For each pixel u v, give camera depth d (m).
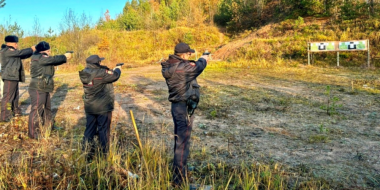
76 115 6.41
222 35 34.38
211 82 11.46
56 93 9.34
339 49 15.77
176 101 3.17
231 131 5.35
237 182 3.26
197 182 3.33
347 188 3.24
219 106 7.26
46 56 4.74
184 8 41.22
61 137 4.78
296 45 19.36
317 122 5.90
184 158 3.18
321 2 24.14
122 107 7.25
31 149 4.11
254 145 4.62
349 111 6.72
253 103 7.61
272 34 24.39
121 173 3.37
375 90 9.04
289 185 3.30
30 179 3.09
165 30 36.31
